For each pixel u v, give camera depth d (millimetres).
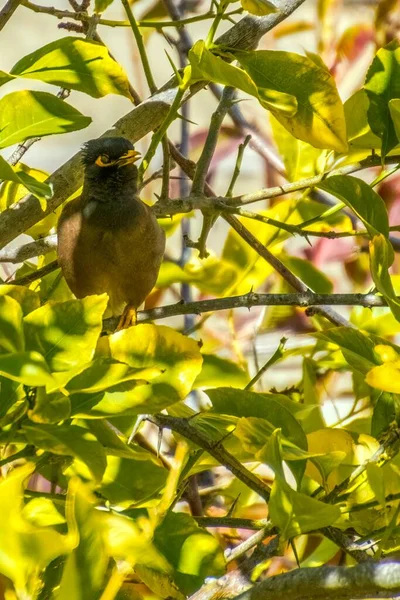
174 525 5152
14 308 4355
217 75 6043
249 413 5574
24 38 17031
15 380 4164
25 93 5902
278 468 4590
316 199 10234
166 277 8953
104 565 3984
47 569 4676
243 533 7375
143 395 4648
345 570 4047
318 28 10484
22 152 7539
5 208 7824
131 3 10719
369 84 6742
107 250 8258
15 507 3912
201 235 7852
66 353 4320
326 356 7598
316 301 6469
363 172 12531
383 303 6344
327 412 8555
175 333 4793
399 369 4844
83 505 4039
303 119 6371
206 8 12344
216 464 5895
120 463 5227
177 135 15242
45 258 8828
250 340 9492
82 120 5984
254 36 7703
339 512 4562
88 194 8312
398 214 9953
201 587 4914
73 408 4555
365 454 5828
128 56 16109
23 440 4344
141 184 7727
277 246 9172
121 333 4797
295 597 4113
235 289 8875
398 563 4012
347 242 9836
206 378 7742
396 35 9906
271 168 10617
